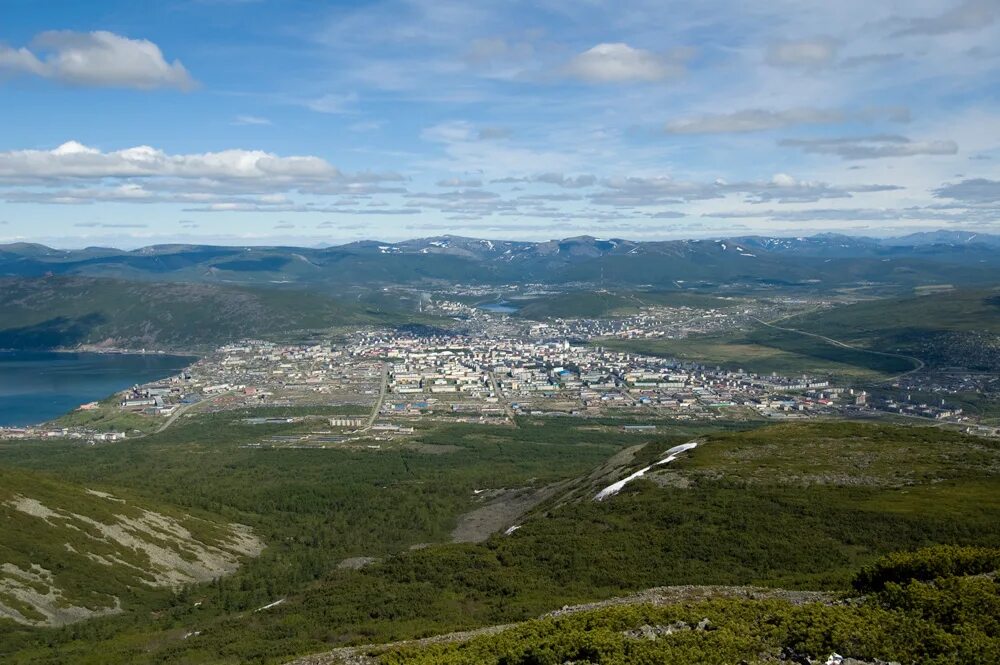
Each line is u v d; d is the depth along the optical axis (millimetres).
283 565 160625
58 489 171625
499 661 52406
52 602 125125
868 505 119250
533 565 111250
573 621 57500
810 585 75938
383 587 111562
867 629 48500
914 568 61219
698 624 55125
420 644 65250
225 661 87312
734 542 108625
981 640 45906
